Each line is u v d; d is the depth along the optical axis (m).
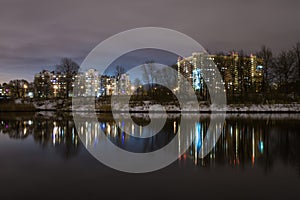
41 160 14.27
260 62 71.12
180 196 9.05
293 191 9.45
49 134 25.27
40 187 9.92
